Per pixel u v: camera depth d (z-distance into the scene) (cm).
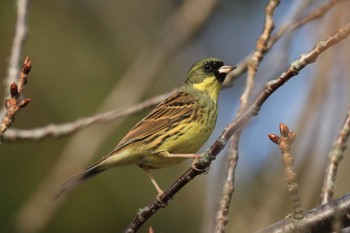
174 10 1781
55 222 1468
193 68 1188
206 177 1574
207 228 880
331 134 1041
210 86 1167
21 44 1051
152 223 1549
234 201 1337
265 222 1050
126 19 1744
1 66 1569
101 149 1506
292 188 697
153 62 1375
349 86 1024
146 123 1093
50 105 1555
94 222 1488
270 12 936
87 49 1673
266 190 1088
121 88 1345
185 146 1111
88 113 1564
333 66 1027
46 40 1655
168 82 1723
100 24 1720
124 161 1075
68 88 1590
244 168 1341
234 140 825
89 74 1625
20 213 1296
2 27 1588
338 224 707
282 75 685
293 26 1007
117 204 1509
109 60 1672
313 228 716
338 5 987
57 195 994
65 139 1503
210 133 1149
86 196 1494
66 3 1719
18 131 1080
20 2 1078
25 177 1465
